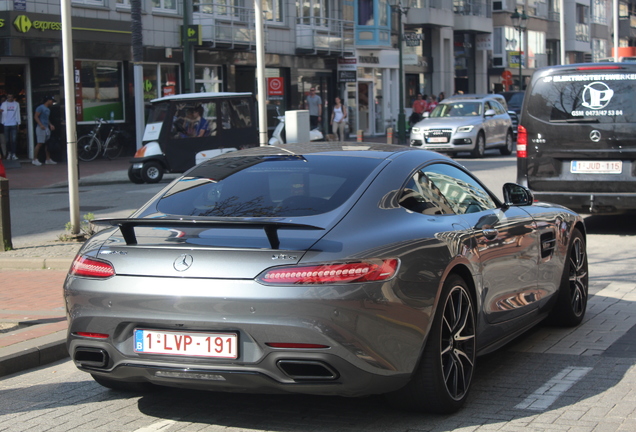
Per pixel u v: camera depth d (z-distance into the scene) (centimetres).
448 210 516
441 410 469
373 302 414
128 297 432
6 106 2517
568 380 543
